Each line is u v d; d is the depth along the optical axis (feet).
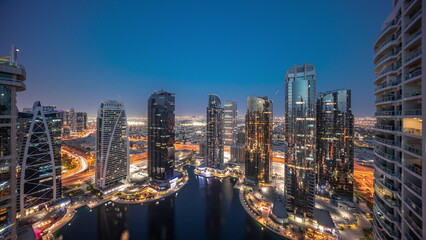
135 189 589.32
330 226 357.82
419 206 131.13
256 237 394.52
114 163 585.63
